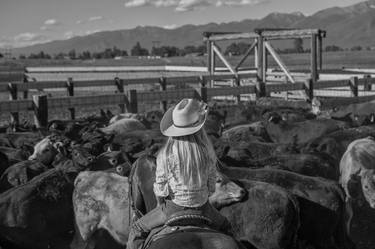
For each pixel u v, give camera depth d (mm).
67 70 43688
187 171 4195
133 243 4695
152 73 39531
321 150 11797
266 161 9414
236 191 7121
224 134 13477
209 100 24609
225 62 27078
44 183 7828
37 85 18844
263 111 16859
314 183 7746
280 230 6996
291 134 14016
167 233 4141
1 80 38031
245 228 7094
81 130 13469
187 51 160750
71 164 9039
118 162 8898
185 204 4230
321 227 7602
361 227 9688
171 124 4316
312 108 18562
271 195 7094
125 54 164750
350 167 10969
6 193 7719
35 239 7582
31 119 20375
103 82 20469
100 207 7645
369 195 10461
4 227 7461
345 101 19547
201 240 3865
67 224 7812
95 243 7645
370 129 12766
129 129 14555
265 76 25984
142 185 5430
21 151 11070
